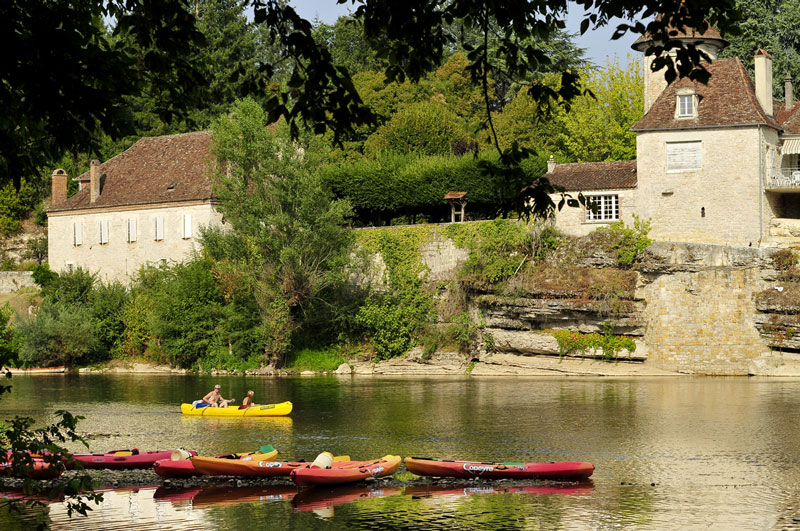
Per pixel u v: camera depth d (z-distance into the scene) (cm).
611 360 5316
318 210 5712
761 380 4869
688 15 1161
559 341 5394
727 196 5331
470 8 1228
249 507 2406
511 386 4866
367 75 8144
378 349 5850
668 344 5225
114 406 4319
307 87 1177
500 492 2523
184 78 1247
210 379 5569
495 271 5547
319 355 5938
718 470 2753
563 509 2331
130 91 1159
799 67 6762
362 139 7581
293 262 5675
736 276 5144
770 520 2216
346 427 3609
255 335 5853
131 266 6825
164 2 1203
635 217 5444
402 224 6456
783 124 5672
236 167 5797
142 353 6353
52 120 1130
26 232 8262
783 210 5562
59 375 5953
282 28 1166
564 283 5394
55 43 1075
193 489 2603
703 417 3681
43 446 1340
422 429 3531
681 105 5434
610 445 3152
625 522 2214
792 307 4981
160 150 7125
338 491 2564
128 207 6825
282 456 3033
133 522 2261
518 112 7381
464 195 5884
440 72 8119
